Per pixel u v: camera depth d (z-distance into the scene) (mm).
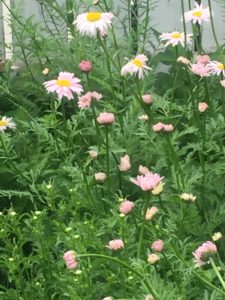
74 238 721
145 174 733
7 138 929
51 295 764
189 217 804
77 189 838
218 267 667
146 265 685
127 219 806
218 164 890
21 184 948
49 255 767
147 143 910
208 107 913
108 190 853
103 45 914
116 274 726
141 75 859
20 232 767
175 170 844
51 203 790
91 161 930
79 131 928
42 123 1047
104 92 1061
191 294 717
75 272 693
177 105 987
